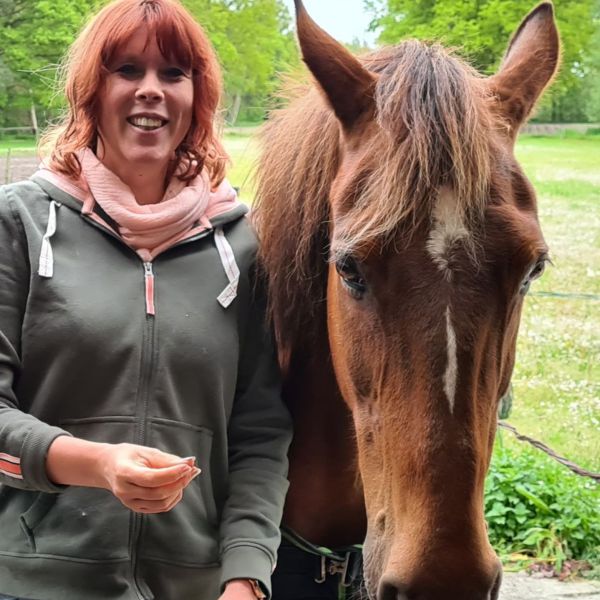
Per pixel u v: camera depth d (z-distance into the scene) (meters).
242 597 1.46
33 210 1.53
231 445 1.70
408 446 1.31
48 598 1.43
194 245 1.63
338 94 1.54
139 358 1.49
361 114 1.52
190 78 1.65
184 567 1.52
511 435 4.63
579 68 6.10
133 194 1.63
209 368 1.56
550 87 1.82
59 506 1.47
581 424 4.80
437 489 1.27
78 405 1.49
